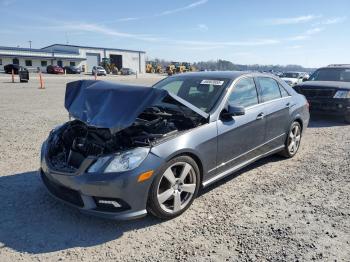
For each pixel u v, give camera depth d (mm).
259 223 3836
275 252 3271
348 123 9938
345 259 3180
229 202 4371
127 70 68250
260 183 5035
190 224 3807
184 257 3191
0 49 63344
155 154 3625
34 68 66438
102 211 3529
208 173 4301
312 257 3201
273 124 5480
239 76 5113
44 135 7742
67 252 3256
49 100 15102
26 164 5621
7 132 8000
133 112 3561
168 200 3893
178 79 5488
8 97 15984
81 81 4609
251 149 5047
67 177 3602
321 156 6449
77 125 4336
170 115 4262
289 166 5824
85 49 81500
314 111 10234
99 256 3203
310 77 11719
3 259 3121
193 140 3986
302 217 3988
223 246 3371
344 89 9727
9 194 4465
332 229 3721
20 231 3602
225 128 4441
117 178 3428
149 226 3760
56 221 3818
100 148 3691
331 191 4770
